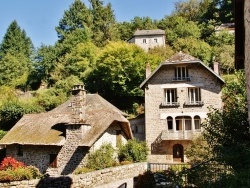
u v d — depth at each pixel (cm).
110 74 4378
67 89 4803
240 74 1246
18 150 2292
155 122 3050
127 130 2427
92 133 2027
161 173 1205
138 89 4341
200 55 5353
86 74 4884
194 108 2981
